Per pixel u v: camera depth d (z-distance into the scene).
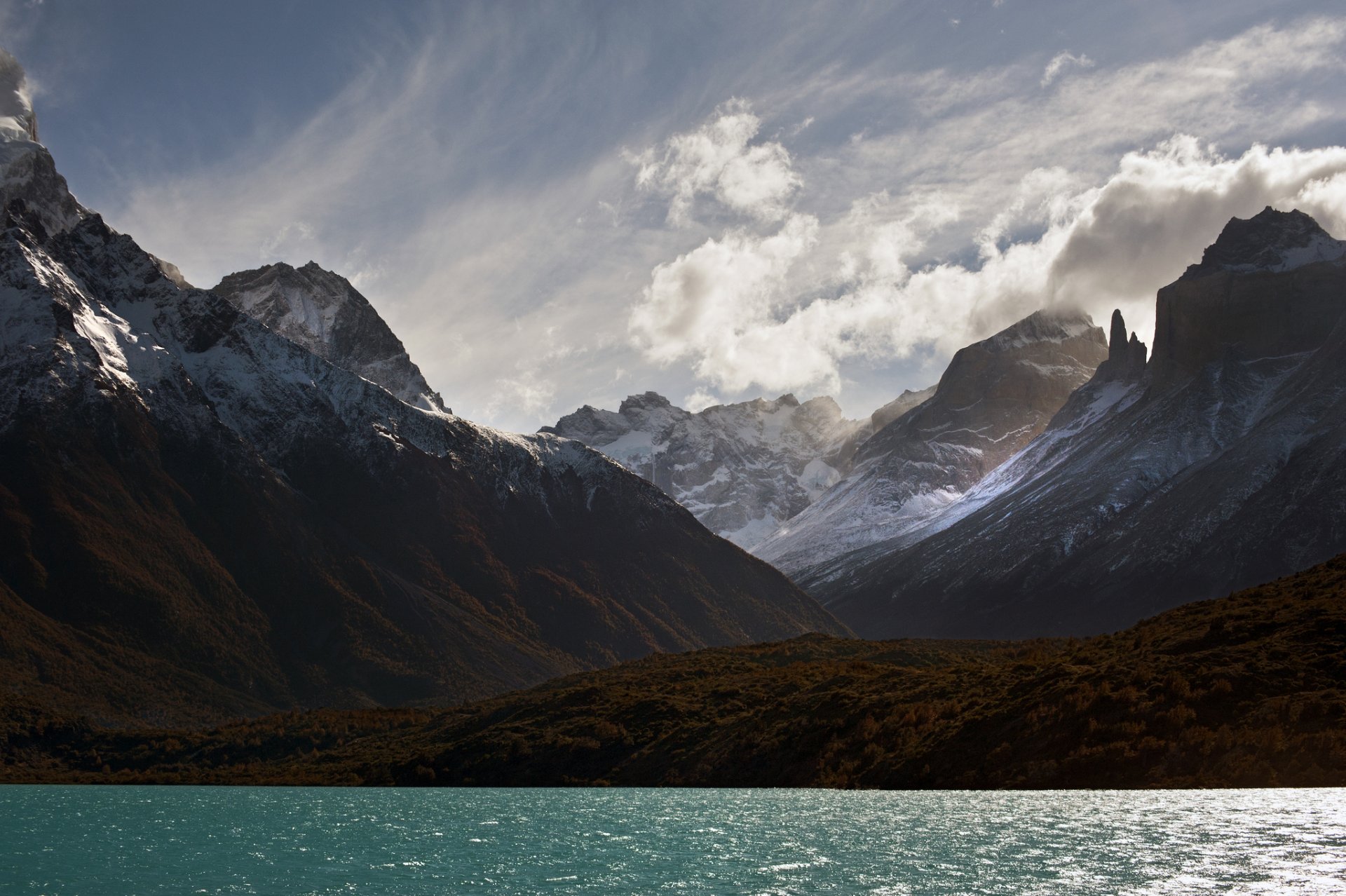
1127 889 77.19
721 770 156.75
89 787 191.38
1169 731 121.38
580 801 136.75
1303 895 75.06
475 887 82.50
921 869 84.00
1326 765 110.75
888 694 160.25
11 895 81.31
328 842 103.50
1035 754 127.75
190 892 81.88
